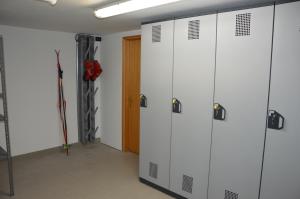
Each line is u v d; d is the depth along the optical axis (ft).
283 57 6.63
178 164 9.40
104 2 7.49
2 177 11.02
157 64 9.71
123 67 13.98
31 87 13.07
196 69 8.53
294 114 6.56
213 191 8.46
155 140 10.12
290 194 6.79
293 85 6.52
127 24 11.28
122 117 14.46
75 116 15.23
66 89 14.56
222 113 7.96
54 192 9.86
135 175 11.64
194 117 8.75
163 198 9.62
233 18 7.48
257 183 7.39
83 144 15.62
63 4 7.75
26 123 13.08
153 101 10.01
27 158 13.21
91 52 15.01
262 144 7.20
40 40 13.14
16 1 7.41
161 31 9.42
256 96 7.22
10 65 12.21
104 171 11.99
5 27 11.87
